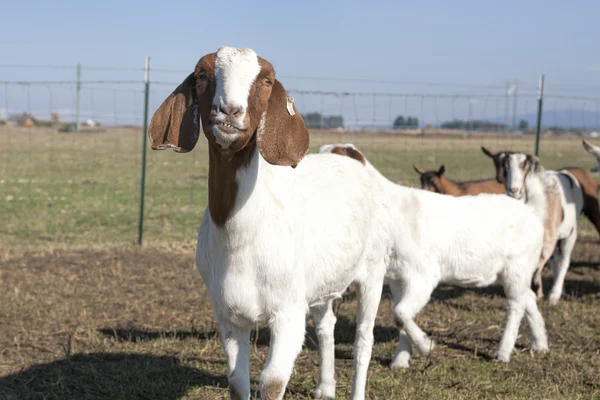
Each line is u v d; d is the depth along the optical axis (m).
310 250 4.07
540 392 5.39
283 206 3.81
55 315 7.13
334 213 4.31
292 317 3.82
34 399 5.05
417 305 5.95
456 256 6.19
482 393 5.38
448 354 6.39
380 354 6.35
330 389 5.19
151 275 9.00
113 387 5.29
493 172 23.25
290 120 3.38
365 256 4.78
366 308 4.95
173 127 3.38
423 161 26.19
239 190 3.56
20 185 18.81
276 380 3.69
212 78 3.28
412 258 5.95
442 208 6.18
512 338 6.30
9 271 8.96
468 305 8.11
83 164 25.50
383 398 5.19
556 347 6.65
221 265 3.73
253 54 3.31
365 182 4.79
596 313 7.80
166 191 18.20
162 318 7.25
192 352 6.12
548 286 9.39
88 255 10.06
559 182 8.94
